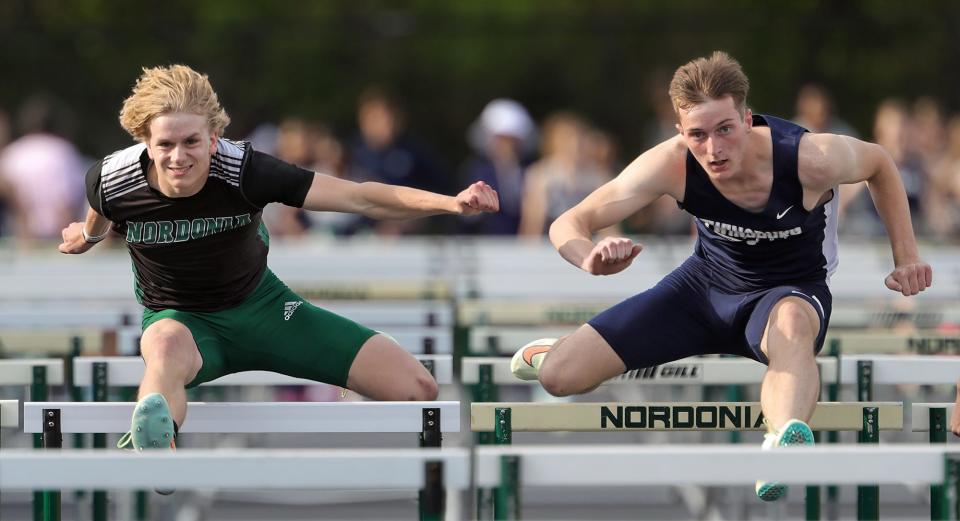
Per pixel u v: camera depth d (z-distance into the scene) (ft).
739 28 168.35
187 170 48.65
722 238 53.42
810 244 52.80
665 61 192.34
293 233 135.85
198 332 53.47
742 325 53.62
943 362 55.98
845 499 80.07
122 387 64.54
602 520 74.43
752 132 51.01
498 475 37.58
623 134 194.49
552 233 51.90
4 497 79.71
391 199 51.29
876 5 196.24
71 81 175.83
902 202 52.95
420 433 48.93
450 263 106.52
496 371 58.03
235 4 214.07
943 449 37.78
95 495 58.95
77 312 75.82
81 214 139.95
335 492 78.74
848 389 82.07
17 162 135.85
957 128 134.41
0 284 89.40
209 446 87.35
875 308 78.33
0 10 206.69
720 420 49.19
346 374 54.95
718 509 74.74
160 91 48.19
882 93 169.58
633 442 91.66
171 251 52.11
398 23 166.50
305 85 191.62
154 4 213.05
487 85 199.93
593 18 169.17
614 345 54.60
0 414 48.60
